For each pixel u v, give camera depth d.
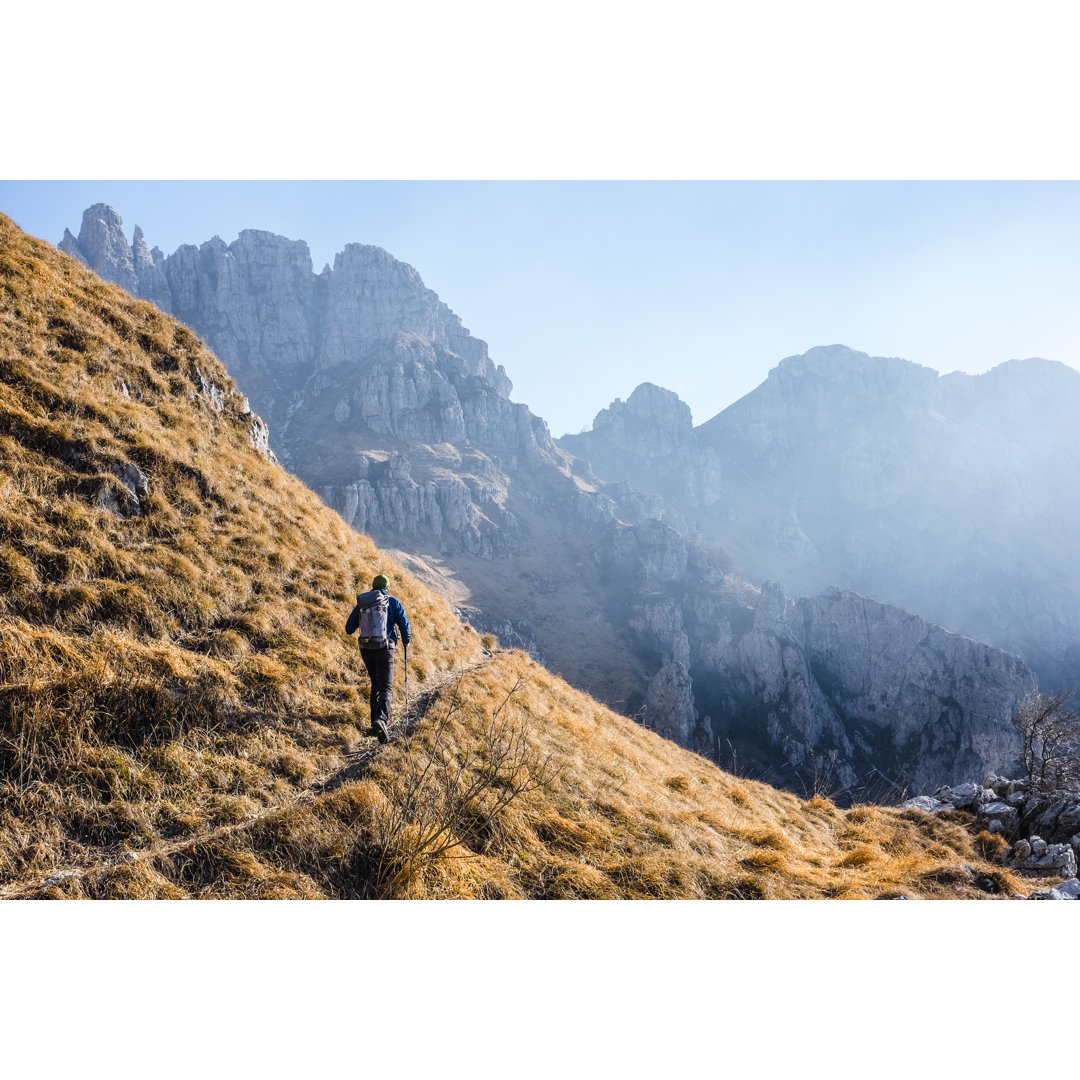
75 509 12.12
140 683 9.28
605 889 8.96
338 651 13.34
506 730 12.92
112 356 17.05
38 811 7.30
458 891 7.80
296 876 7.30
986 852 19.59
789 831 17.77
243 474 17.69
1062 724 32.75
